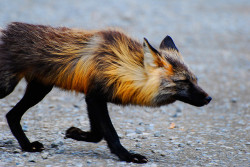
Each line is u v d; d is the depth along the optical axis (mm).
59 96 25781
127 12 61344
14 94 25766
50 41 14250
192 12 68438
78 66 13883
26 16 51812
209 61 40750
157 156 14930
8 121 15070
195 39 51062
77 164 13344
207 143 16891
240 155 15273
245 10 73500
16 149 14773
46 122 19797
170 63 13891
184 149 15969
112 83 13500
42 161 13617
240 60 42188
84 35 14297
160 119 21672
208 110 24344
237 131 19125
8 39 14445
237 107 25094
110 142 13680
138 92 13617
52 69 14172
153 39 46719
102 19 54719
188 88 13969
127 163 13672
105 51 13758
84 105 24078
